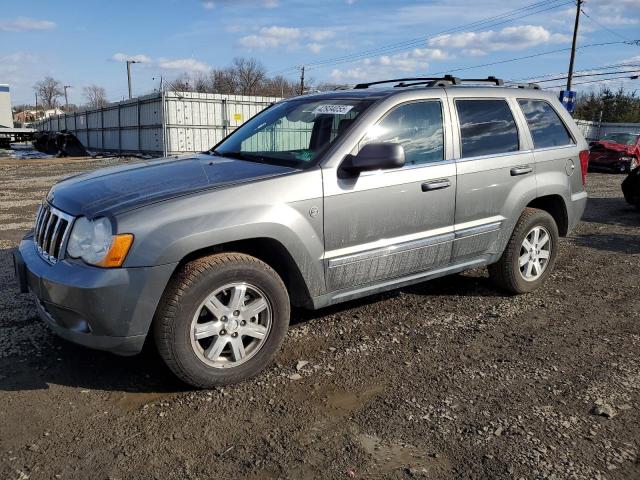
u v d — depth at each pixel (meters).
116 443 2.73
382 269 3.89
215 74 79.88
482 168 4.39
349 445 2.75
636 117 62.38
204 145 28.33
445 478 2.51
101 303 2.89
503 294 5.10
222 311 3.21
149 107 29.47
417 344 3.96
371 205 3.73
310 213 3.45
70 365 3.51
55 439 2.75
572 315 4.63
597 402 3.19
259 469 2.55
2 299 4.59
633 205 10.68
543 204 5.41
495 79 5.01
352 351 3.83
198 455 2.64
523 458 2.65
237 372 3.30
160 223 2.96
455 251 4.33
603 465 2.61
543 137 5.06
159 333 3.04
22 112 114.56
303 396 3.21
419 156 4.05
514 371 3.58
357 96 4.14
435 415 3.03
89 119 40.62
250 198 3.24
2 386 3.23
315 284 3.58
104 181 3.52
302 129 4.09
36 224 3.67
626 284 5.56
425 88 4.21
